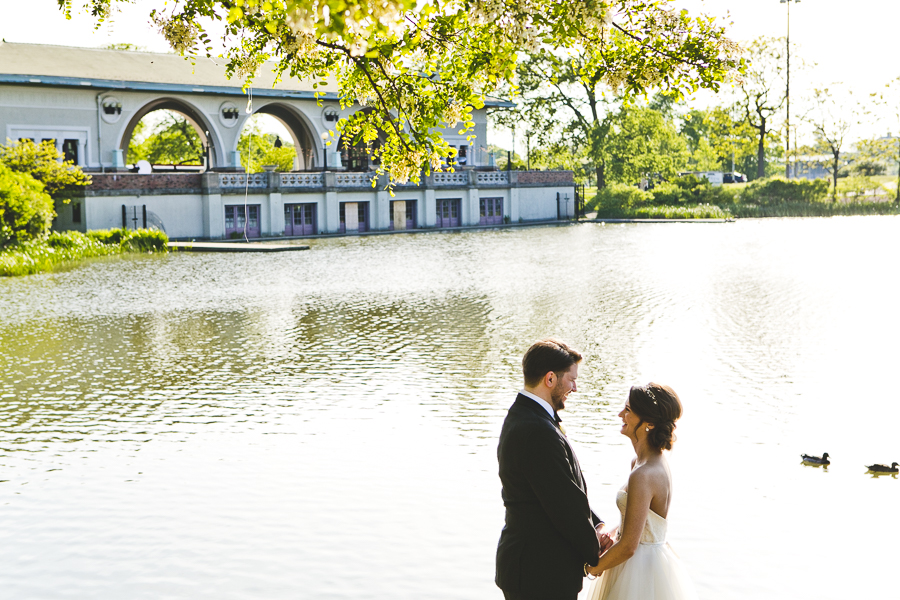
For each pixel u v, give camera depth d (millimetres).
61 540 7887
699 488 8875
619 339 16531
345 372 14320
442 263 32281
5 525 8234
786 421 11094
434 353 15656
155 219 45438
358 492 8930
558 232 51531
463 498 8711
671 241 41781
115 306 22000
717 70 6484
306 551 7582
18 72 43219
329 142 7105
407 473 9453
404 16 5938
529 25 5484
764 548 7488
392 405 12250
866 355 14766
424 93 6727
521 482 4047
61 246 36312
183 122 73625
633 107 69750
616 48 6543
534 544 4031
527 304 21297
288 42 5922
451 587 6887
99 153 46344
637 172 74750
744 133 78500
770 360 14523
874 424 10906
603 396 12422
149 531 8055
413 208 56719
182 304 22234
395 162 6922
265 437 10867
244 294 24016
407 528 8008
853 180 76125
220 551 7605
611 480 9070
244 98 50656
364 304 21797
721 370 13867
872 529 7828
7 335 18047
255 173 49000
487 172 60344
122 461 10047
